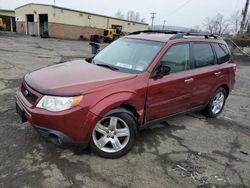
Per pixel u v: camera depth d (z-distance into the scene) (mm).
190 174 3377
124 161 3502
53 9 32344
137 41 4516
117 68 3975
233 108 6594
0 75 7727
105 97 3234
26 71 8812
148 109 3828
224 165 3693
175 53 4250
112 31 33000
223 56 5488
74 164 3309
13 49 15422
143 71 3795
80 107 3070
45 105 3068
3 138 3775
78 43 27844
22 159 3311
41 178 2994
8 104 5168
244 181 3357
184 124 5062
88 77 3475
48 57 13273
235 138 4691
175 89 4168
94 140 3393
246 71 14352
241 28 28359
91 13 37000
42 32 35594
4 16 45812
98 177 3113
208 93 5094
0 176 2957
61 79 3393
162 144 4105
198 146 4195
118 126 3562
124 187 2996
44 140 3789
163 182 3154
